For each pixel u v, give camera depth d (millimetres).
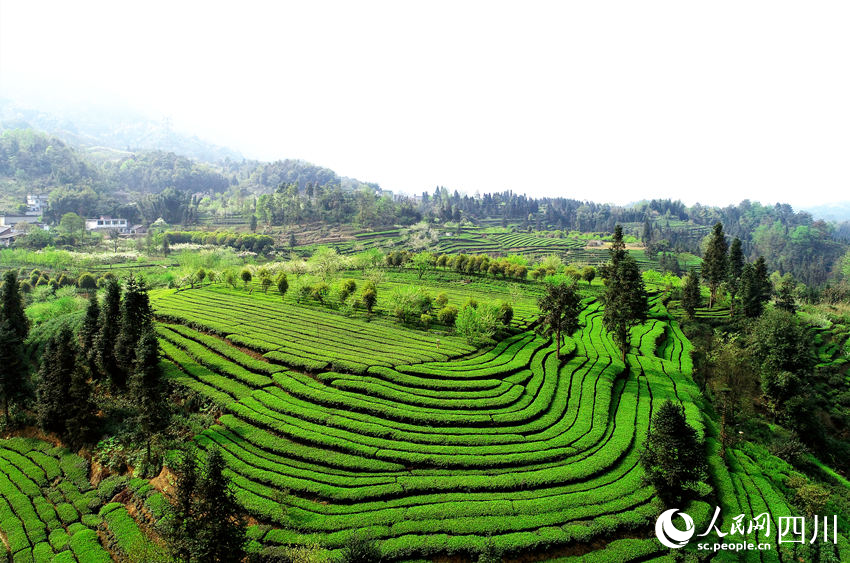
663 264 181750
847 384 78188
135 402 52781
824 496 44969
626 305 67938
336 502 39656
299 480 41688
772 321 69500
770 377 65750
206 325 77312
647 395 60938
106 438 52531
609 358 71562
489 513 37594
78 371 54000
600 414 54094
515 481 41531
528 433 50156
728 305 112938
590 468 43844
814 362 80875
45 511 43531
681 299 110500
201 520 31281
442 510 37750
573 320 68688
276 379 59844
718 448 51906
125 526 39625
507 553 34281
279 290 103812
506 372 63000
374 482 41438
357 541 31109
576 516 37531
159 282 124812
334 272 124000
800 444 57312
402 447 46312
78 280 124125
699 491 41312
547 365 67375
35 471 49938
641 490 41250
